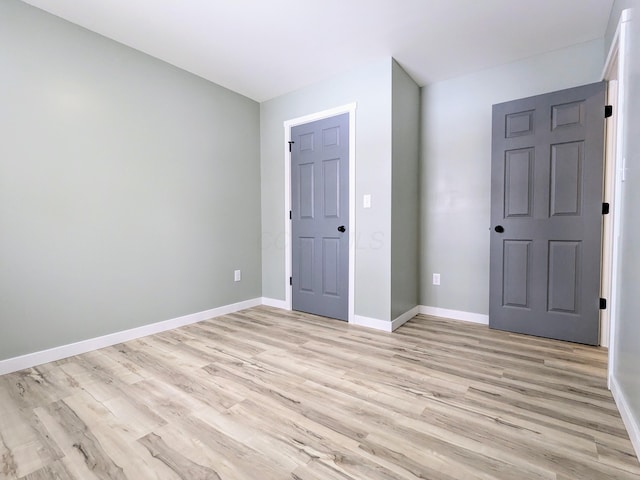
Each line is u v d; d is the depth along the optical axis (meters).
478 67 2.91
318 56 2.72
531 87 2.74
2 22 1.96
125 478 1.17
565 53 2.59
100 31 2.36
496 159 2.75
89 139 2.35
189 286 3.05
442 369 2.05
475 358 2.21
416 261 3.30
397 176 2.87
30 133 2.07
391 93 2.75
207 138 3.17
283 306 3.64
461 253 3.12
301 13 2.15
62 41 2.20
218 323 3.07
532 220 2.62
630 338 1.45
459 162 3.09
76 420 1.51
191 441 1.37
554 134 2.51
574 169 2.45
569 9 2.11
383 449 1.31
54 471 1.20
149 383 1.87
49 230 2.17
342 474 1.18
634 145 1.48
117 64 2.49
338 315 3.19
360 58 2.75
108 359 2.22
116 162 2.50
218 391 1.78
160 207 2.80
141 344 2.51
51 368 2.08
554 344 2.47
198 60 2.79
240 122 3.50
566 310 2.52
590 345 2.43
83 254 2.34
